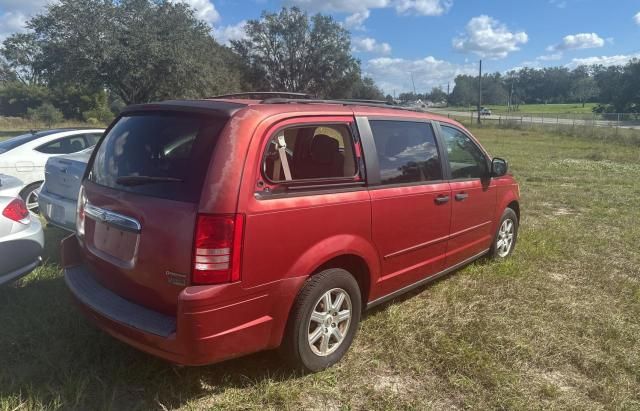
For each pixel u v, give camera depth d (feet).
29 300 13.64
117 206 9.75
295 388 9.96
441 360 11.48
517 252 19.74
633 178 44.16
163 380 10.03
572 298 15.55
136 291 9.62
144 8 99.09
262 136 9.18
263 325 9.36
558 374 11.32
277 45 205.98
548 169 50.31
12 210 13.19
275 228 9.20
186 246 8.55
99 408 9.24
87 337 11.60
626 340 12.98
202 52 107.65
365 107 12.03
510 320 13.70
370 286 11.76
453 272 17.10
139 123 10.50
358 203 10.86
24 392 9.61
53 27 94.43
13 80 220.64
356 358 11.37
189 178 8.88
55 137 25.29
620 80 234.99
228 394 9.80
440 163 13.93
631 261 19.81
